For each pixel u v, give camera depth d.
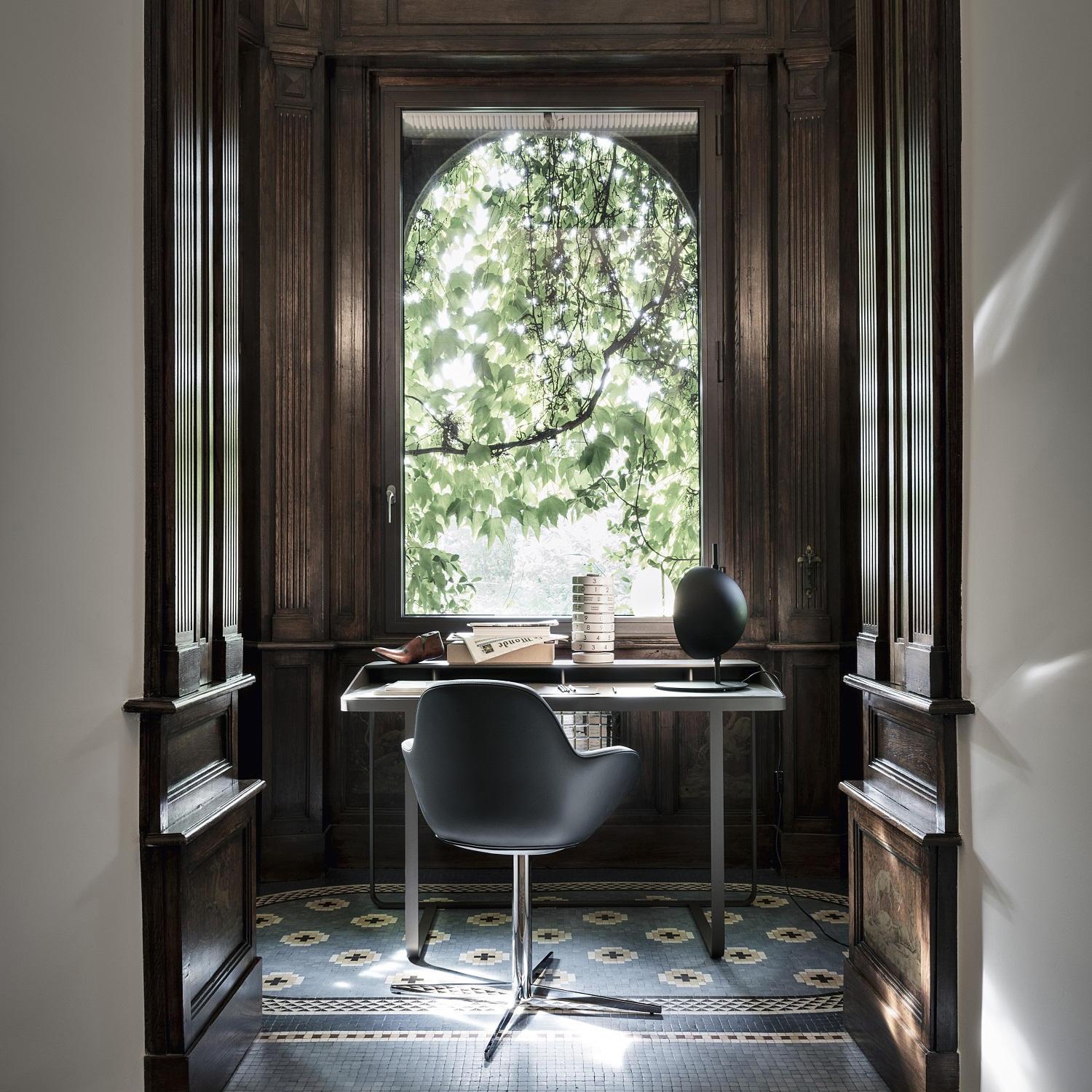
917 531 2.37
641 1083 2.48
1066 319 1.88
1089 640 1.81
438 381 4.36
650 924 3.61
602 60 4.25
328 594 4.26
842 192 4.20
